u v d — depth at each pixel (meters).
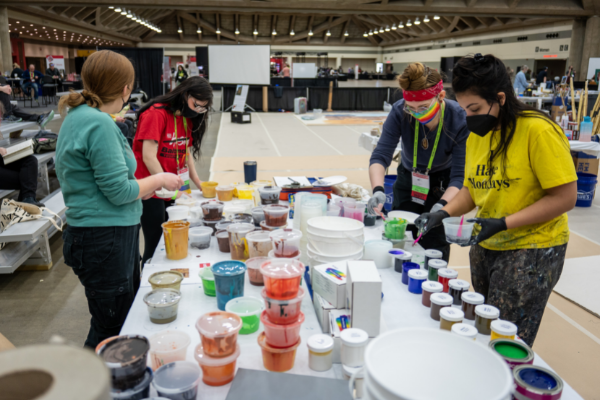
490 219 1.38
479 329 1.16
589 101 6.84
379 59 35.78
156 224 2.37
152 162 2.21
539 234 1.42
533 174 1.39
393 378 0.59
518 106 1.36
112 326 1.59
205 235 1.76
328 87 16.19
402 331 0.65
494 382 0.59
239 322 0.95
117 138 1.42
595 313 2.58
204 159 7.08
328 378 0.93
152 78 13.41
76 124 1.38
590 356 2.20
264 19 30.83
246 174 2.73
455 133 2.06
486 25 22.30
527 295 1.45
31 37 27.58
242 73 15.61
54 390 0.26
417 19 24.08
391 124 2.29
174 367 0.91
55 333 2.42
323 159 7.20
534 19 19.38
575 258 3.39
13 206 2.97
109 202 1.47
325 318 1.15
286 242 1.36
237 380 0.92
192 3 15.25
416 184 2.27
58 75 17.77
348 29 34.31
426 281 1.35
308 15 30.47
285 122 12.51
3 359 0.30
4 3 14.20
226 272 1.24
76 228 1.46
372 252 1.63
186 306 1.30
